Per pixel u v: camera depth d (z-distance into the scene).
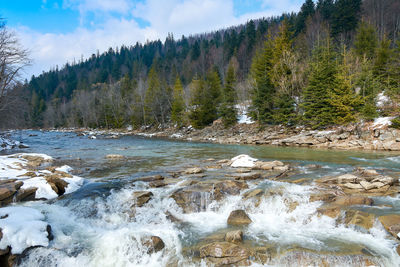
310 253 5.25
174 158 17.98
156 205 8.12
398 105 21.67
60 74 167.50
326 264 5.03
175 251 5.72
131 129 65.12
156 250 5.76
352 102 23.97
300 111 30.28
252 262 5.21
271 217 7.46
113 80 113.12
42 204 8.22
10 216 6.32
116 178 11.57
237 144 28.61
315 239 5.93
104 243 5.98
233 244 5.60
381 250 5.30
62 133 58.00
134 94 68.06
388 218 6.26
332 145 22.47
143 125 63.09
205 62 90.00
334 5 62.66
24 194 8.49
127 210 7.83
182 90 57.66
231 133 35.72
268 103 33.19
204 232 6.58
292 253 5.30
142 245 5.82
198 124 45.75
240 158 14.75
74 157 18.34
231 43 86.31
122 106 70.69
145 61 139.38
